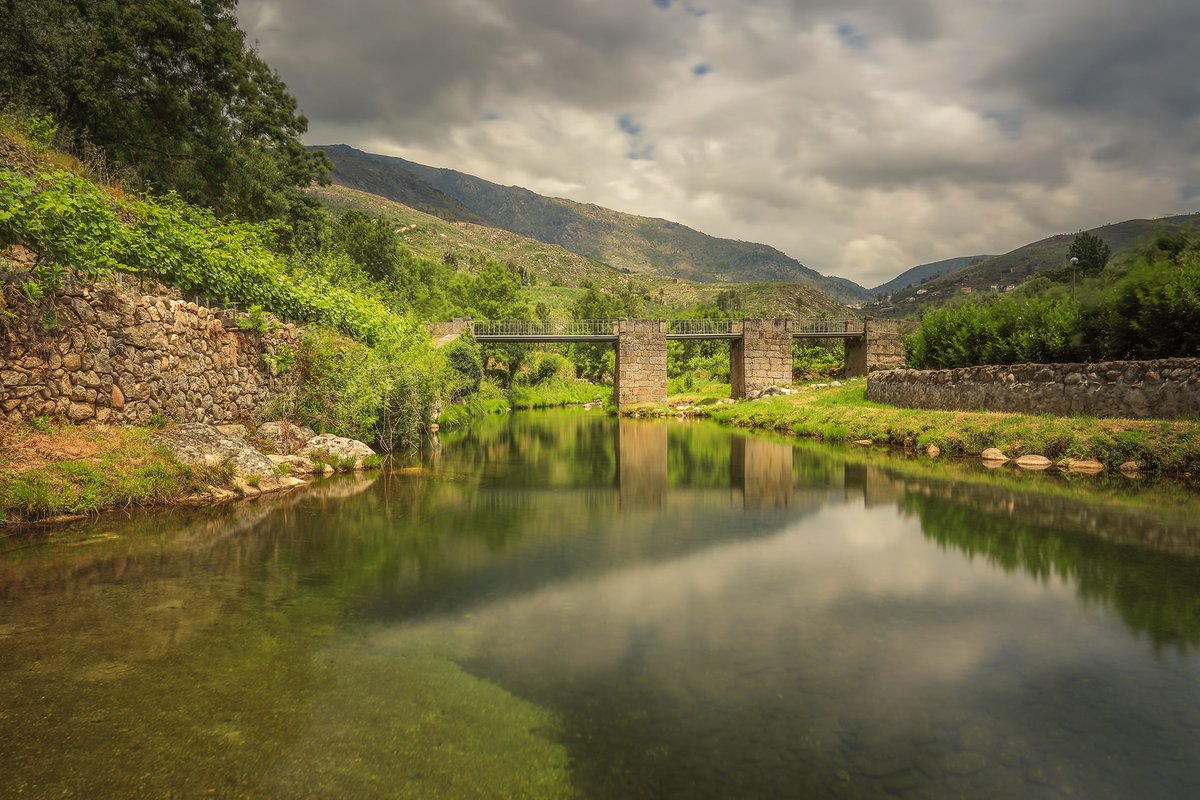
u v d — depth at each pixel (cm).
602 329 5488
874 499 1149
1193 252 1549
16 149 1354
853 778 325
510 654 473
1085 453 1403
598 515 1021
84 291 927
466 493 1196
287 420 1417
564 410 4828
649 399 4509
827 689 423
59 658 436
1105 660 471
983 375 1916
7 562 646
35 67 1927
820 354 5750
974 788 318
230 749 332
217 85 2561
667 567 723
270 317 1412
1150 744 361
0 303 808
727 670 451
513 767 325
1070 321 1788
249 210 2905
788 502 1142
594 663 459
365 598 589
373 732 355
